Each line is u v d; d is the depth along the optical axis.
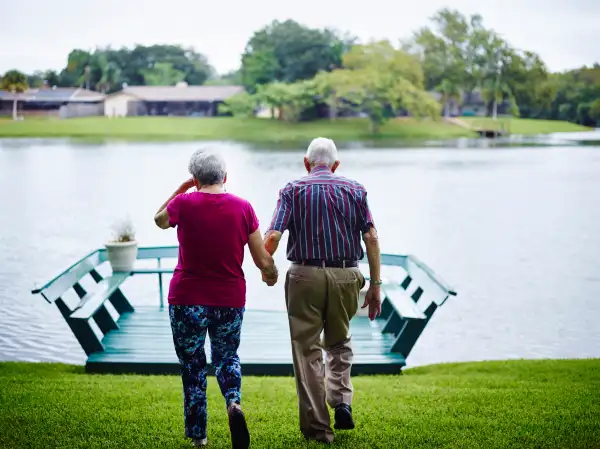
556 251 25.64
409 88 157.00
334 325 5.57
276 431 5.81
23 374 9.61
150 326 11.26
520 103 195.12
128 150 103.88
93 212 38.09
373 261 5.53
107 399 7.12
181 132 155.50
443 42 187.50
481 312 16.67
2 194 47.81
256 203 41.66
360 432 5.75
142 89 190.88
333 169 5.80
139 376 9.21
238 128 160.25
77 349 13.45
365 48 169.12
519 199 44.47
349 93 155.00
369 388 8.23
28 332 14.52
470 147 113.88
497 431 5.78
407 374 10.29
